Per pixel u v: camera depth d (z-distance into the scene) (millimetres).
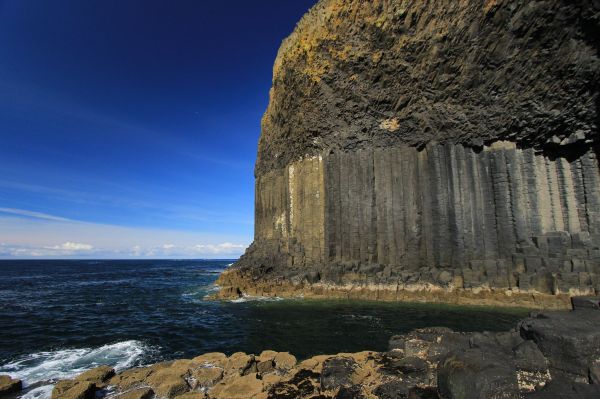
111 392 9977
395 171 30500
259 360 11484
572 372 6059
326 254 32281
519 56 24328
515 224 25688
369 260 30312
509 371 5938
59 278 59656
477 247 26719
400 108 30344
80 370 12547
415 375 8070
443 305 24125
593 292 21406
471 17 25531
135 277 60531
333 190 32875
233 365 10945
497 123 26281
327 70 33094
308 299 28328
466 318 19562
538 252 24234
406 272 28156
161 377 10273
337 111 33344
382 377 8344
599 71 21812
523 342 6965
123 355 14273
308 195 34781
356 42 31344
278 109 40844
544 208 25359
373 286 27906
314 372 9867
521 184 25953
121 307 26484
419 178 29594
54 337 17297
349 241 31531
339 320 19797
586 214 24375
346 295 28188
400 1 28500
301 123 35812
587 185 24469
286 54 37750
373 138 31750
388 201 30359
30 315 23422
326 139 34062
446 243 27719
